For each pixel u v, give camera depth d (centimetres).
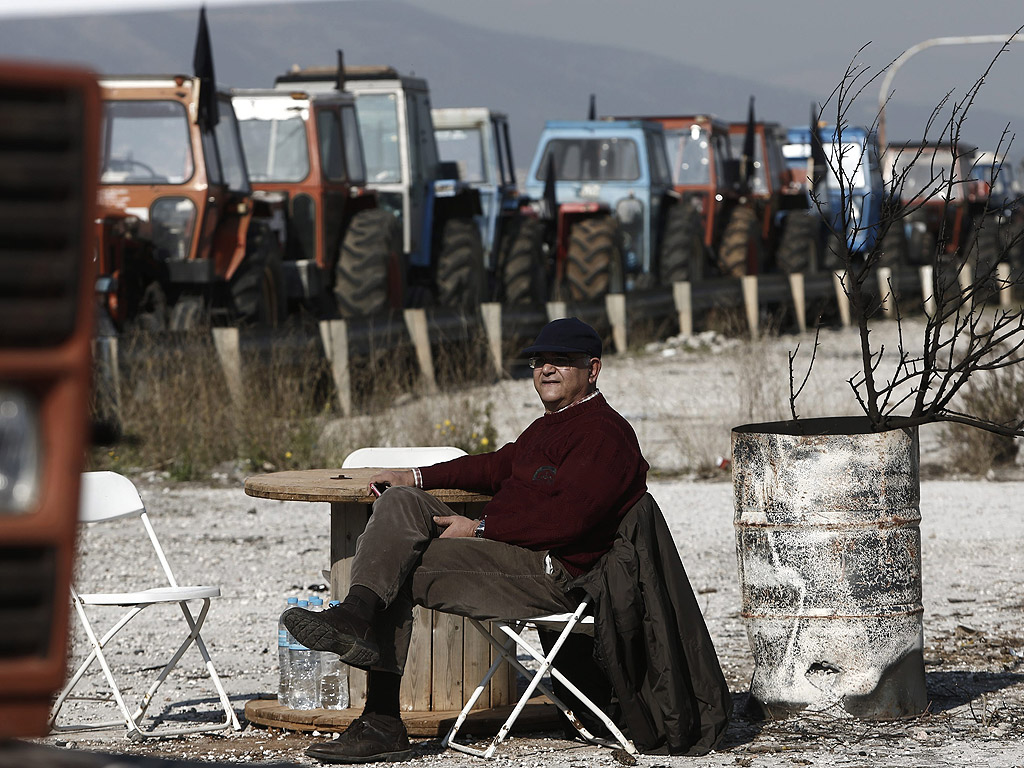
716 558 3058
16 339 742
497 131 7212
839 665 1802
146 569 3009
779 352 7162
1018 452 4438
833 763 1591
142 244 4591
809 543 1797
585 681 1780
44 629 762
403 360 5541
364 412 4859
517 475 1703
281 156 5538
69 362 746
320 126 5594
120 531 3441
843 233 1892
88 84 733
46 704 776
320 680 1856
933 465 4412
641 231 7700
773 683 1828
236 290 4959
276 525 3525
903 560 1809
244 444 4203
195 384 4281
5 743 841
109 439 851
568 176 7781
